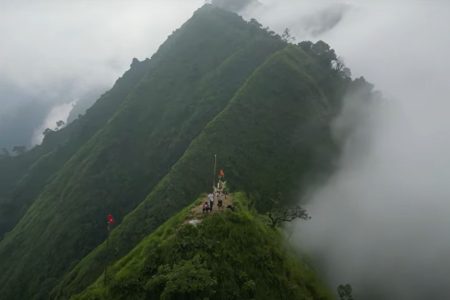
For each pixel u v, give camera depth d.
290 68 113.88
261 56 140.50
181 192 78.88
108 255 73.38
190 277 34.03
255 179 84.56
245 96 101.44
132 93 131.75
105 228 97.00
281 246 47.31
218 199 45.66
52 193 113.81
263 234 43.62
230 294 35.31
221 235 39.34
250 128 94.62
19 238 104.12
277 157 92.06
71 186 106.56
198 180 81.62
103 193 103.31
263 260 40.16
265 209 77.88
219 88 125.69
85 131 145.12
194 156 85.50
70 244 92.75
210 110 117.00
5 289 90.12
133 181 107.75
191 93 129.75
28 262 93.38
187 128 113.25
